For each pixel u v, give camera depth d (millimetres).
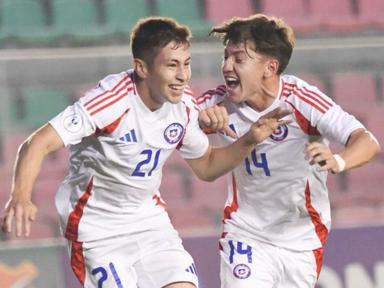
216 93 16422
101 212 14953
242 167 16312
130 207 15062
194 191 36406
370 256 24594
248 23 15625
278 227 16719
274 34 15594
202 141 14984
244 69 15508
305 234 16859
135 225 15086
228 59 15641
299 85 15844
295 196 16469
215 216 35469
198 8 42156
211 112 14664
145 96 14125
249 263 16562
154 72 13883
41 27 40188
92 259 15125
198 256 24297
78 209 14922
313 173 16312
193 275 14852
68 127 13633
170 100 14000
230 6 42312
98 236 14969
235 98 15742
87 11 41219
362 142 14680
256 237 16766
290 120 14961
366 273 24500
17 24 40375
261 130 14672
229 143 16297
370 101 39500
